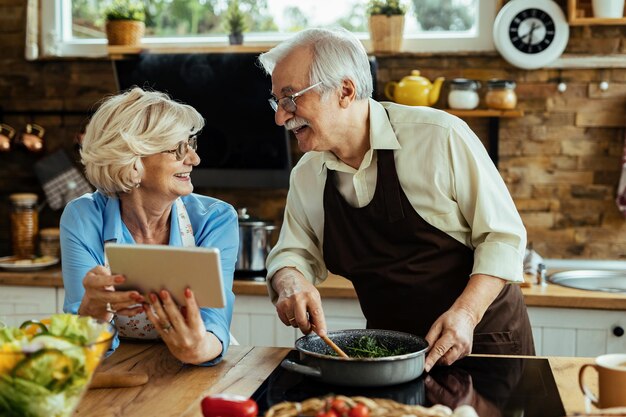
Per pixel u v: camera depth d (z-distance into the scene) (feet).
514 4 11.25
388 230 7.03
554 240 11.76
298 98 6.46
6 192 12.95
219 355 6.06
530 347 7.65
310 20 12.48
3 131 12.62
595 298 9.83
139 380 5.50
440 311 7.07
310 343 5.87
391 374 5.25
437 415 4.22
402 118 6.91
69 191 12.62
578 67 11.44
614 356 4.83
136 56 11.84
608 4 10.94
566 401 5.06
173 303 5.47
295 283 6.65
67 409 4.16
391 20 11.54
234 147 11.89
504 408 4.94
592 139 11.60
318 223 7.36
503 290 7.29
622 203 11.34
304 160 7.30
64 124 12.75
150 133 6.40
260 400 5.14
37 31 12.80
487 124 11.80
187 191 6.67
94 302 5.63
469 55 11.72
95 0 12.91
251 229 10.95
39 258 11.96
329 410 4.28
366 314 7.57
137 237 6.91
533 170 11.73
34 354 4.00
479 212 6.64
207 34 12.73
